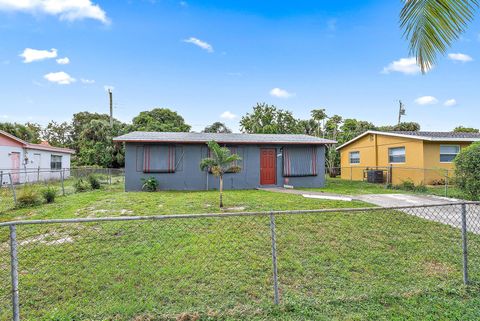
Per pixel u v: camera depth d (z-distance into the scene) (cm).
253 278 330
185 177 1247
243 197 929
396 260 386
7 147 1534
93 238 467
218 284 315
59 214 671
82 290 304
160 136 1275
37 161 1773
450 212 687
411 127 3122
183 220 571
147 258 387
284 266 362
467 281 309
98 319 250
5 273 346
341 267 362
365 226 536
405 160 1409
